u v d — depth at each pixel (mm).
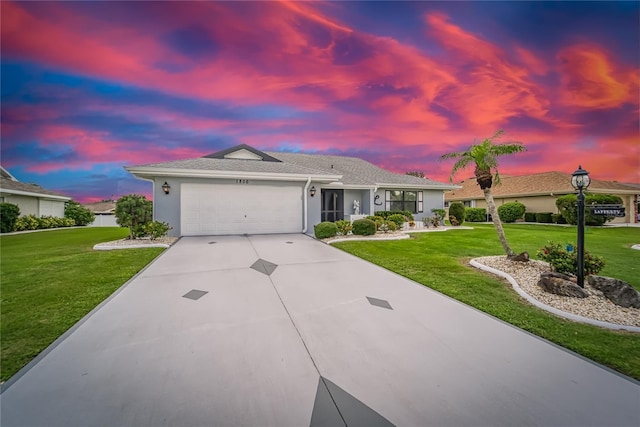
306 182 12914
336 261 7441
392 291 5160
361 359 2904
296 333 3467
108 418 2053
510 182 28266
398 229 14750
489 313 4215
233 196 12000
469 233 14141
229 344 3162
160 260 7336
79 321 3719
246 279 5766
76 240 12094
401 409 2193
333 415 2119
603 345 3289
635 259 8055
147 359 2832
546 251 5812
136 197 10688
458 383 2535
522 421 2098
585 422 2100
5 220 16094
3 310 4082
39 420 2027
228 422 2039
